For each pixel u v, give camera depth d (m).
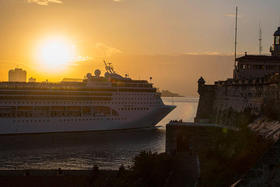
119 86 132.62
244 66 81.94
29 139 108.62
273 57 83.00
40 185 50.91
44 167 67.94
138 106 135.00
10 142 102.31
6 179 51.84
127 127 133.88
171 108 141.38
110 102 130.75
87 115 128.00
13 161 74.19
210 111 81.94
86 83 132.75
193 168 45.25
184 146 53.06
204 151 50.28
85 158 77.31
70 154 82.38
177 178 42.72
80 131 126.00
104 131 129.12
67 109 127.88
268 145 33.22
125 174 47.84
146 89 136.62
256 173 19.81
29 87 121.81
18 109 122.25
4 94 119.06
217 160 43.75
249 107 56.56
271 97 47.59
